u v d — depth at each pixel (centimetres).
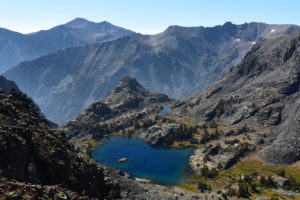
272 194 12694
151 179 17875
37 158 5350
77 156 6681
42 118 8669
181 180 17638
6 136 4847
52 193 4125
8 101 7388
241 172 17812
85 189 5962
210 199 12312
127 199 8256
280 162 18712
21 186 3706
